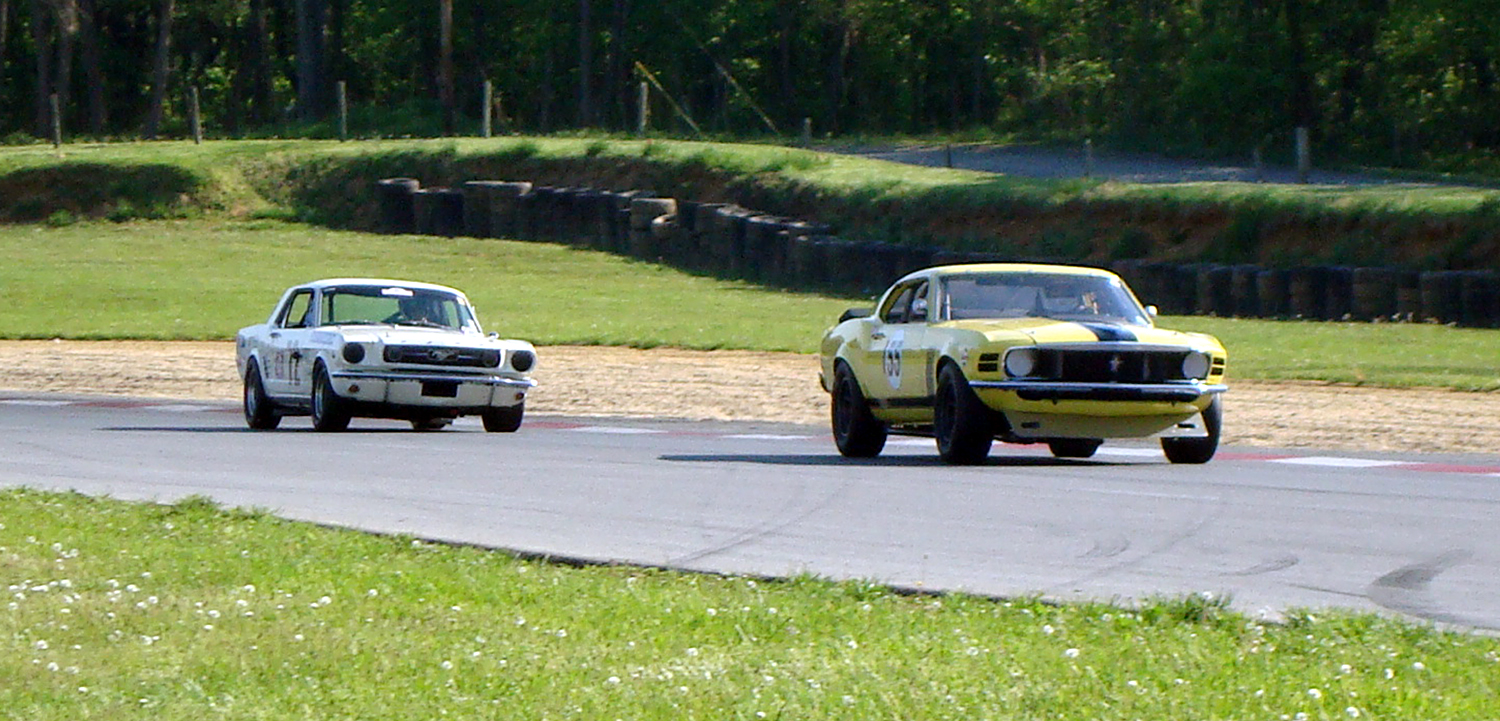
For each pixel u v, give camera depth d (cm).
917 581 1579
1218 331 5622
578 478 2475
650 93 16650
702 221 8806
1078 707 1067
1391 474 2519
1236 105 11050
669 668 1188
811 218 8769
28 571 1617
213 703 1099
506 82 17162
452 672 1183
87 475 2592
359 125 13150
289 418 4050
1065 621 1336
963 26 16862
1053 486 2305
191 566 1638
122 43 18325
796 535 1884
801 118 17050
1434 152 11412
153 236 10088
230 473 2592
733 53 17000
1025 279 2738
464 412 3425
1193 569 1641
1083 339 2464
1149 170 9319
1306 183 7994
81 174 10888
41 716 1070
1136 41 12406
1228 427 3466
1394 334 5447
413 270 8706
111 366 5494
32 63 18200
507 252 9269
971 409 2509
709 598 1466
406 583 1550
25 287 7969
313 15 15088
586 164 10250
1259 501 2138
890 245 7594
